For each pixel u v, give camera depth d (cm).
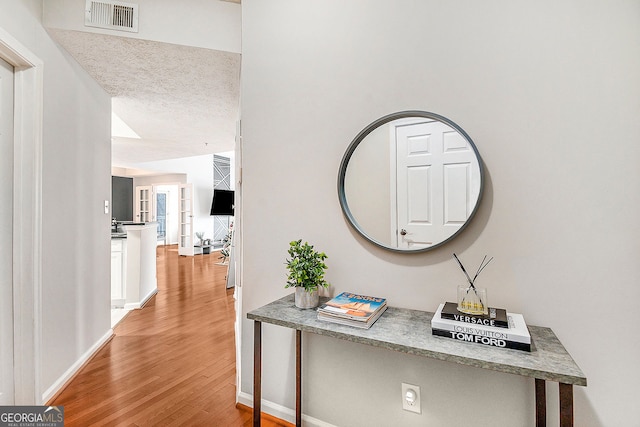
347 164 155
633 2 109
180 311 351
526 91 122
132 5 200
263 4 184
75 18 191
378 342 109
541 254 120
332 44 162
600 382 113
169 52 214
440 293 137
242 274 188
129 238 362
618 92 111
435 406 136
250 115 187
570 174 116
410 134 142
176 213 1027
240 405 180
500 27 127
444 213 134
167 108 320
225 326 304
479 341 106
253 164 185
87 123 238
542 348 102
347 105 158
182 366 224
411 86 143
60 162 200
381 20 150
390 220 146
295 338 169
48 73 189
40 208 177
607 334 112
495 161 127
